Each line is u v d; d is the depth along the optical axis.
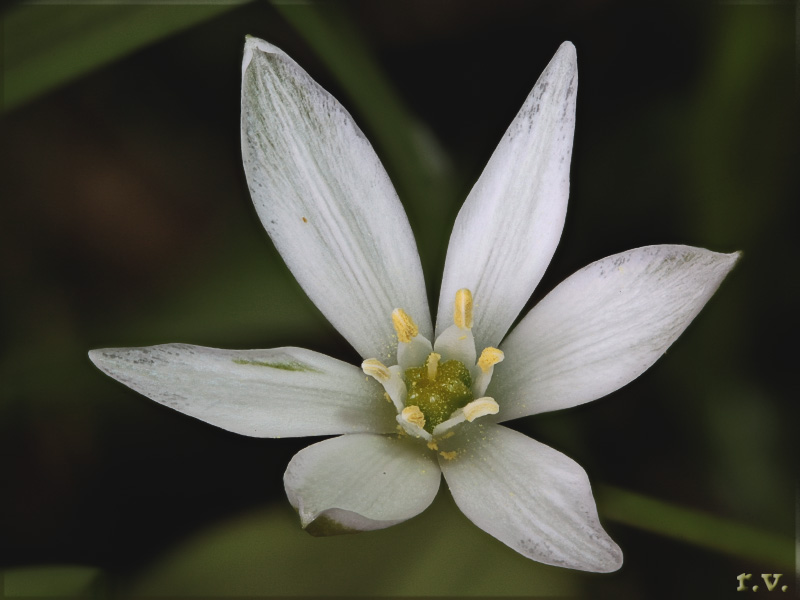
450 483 0.12
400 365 0.12
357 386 0.12
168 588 0.12
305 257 0.12
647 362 0.12
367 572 0.12
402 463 0.12
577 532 0.11
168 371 0.12
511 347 0.12
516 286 0.12
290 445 0.13
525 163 0.12
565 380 0.12
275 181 0.12
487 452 0.12
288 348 0.12
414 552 0.12
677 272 0.12
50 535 0.13
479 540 0.12
